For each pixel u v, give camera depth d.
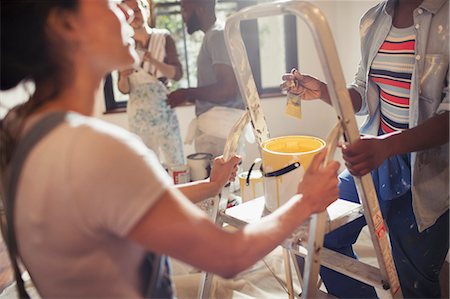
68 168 0.64
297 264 1.51
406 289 1.38
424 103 1.22
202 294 1.37
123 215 0.65
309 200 0.86
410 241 1.33
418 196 1.25
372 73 1.35
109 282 0.73
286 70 3.58
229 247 0.71
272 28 3.51
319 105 3.67
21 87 0.78
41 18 0.69
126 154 0.66
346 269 1.14
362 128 1.46
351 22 2.97
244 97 1.20
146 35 2.58
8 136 0.73
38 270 0.74
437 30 1.15
